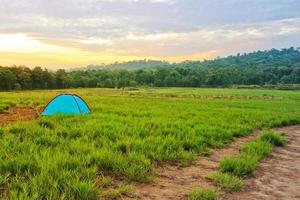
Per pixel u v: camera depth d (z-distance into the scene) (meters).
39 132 12.21
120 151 10.20
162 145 11.19
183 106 34.34
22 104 31.44
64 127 13.70
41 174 7.11
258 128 20.22
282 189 8.39
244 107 38.72
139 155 9.48
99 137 12.04
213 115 24.38
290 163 11.41
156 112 24.05
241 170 9.30
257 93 101.69
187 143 12.05
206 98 63.94
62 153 8.85
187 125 17.05
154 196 7.12
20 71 149.25
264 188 8.36
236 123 19.94
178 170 9.35
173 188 7.75
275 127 22.31
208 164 10.24
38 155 8.57
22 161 7.93
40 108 26.39
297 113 32.72
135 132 13.39
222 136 14.79
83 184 6.68
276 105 44.41
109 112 23.08
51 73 162.62
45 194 6.41
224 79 198.75
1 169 7.62
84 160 8.70
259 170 10.08
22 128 12.76
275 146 14.64
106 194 6.89
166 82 194.75
